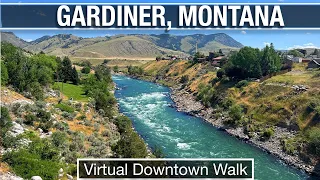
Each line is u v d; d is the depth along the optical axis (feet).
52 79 289.94
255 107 258.78
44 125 149.18
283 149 190.70
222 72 360.28
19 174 93.71
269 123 228.84
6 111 127.75
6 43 283.79
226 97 299.38
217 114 267.39
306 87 246.27
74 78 346.95
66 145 134.31
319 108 206.39
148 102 350.23
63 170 107.86
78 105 218.59
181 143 201.46
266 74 334.44
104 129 188.34
